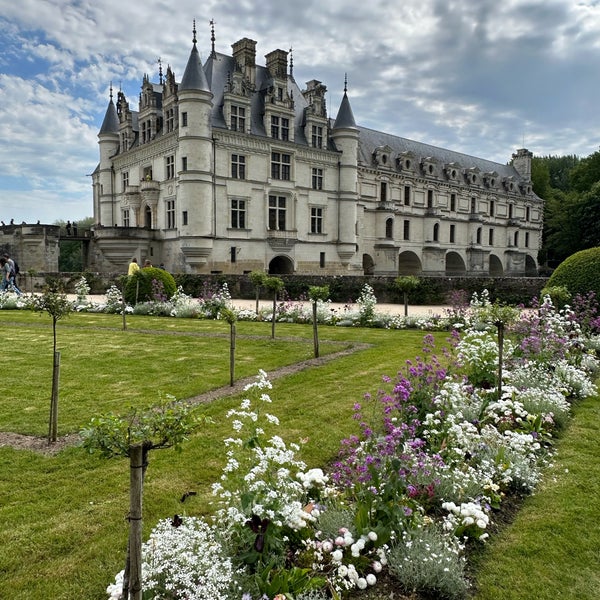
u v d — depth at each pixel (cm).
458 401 636
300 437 614
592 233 5988
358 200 4850
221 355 1132
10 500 459
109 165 4553
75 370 966
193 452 562
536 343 870
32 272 3061
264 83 4034
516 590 359
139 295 2178
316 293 1137
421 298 2431
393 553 375
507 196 6738
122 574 322
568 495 489
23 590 344
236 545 364
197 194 3459
